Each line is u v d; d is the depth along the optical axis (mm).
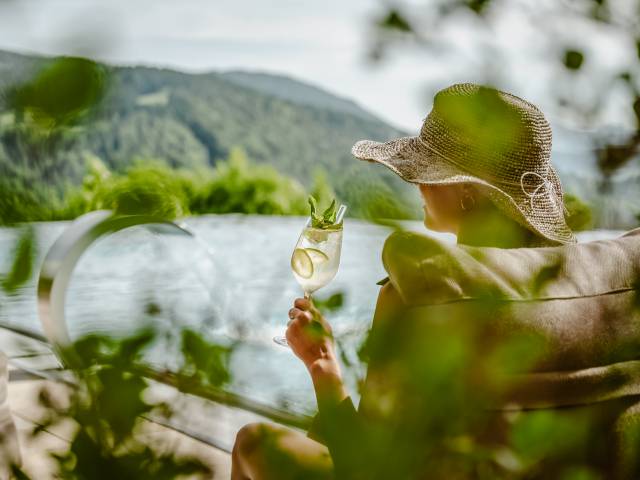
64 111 391
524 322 979
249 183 16500
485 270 994
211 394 619
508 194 1247
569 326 1015
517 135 1222
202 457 608
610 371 1036
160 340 608
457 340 604
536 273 1028
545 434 629
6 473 720
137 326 607
